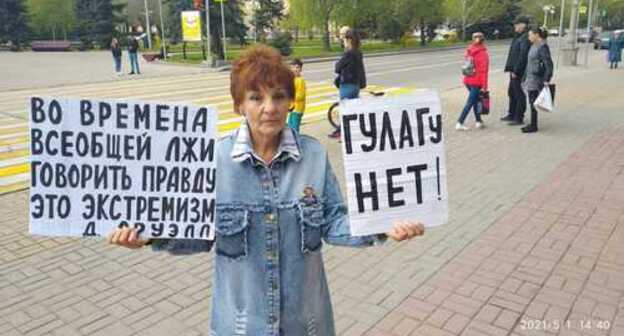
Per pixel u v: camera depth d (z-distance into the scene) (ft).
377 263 14.69
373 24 155.22
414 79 64.39
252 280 5.93
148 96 50.14
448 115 38.22
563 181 21.56
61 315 12.38
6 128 35.58
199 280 14.01
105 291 13.47
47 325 11.98
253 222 5.86
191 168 6.02
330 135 31.55
